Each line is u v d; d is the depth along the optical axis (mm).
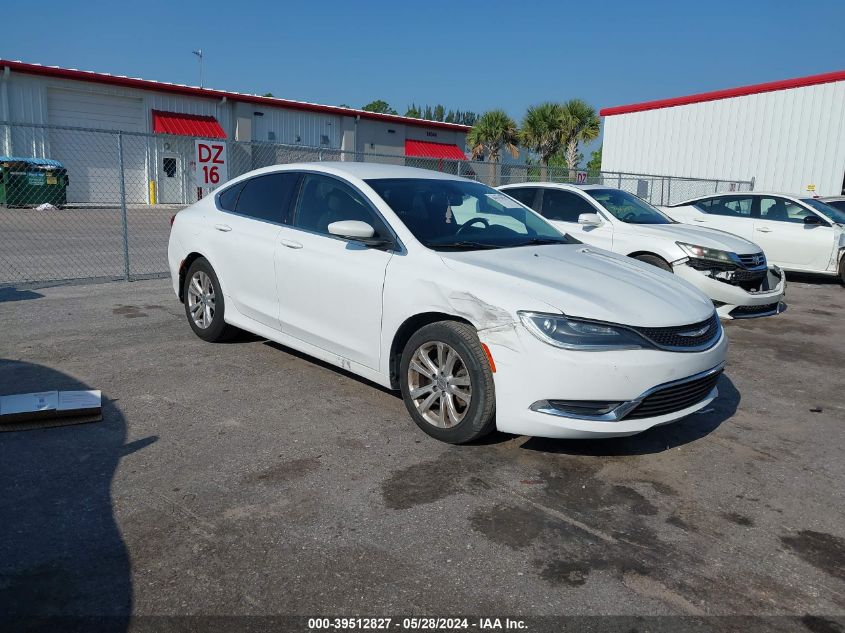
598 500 3500
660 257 7930
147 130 28625
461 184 5316
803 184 22500
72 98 26766
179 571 2770
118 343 5980
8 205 21953
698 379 3885
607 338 3594
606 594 2723
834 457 4184
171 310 7387
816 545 3156
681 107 25484
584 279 4059
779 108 22812
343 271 4535
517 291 3764
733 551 3078
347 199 4816
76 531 3023
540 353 3576
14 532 2996
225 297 5664
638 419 3705
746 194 12750
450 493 3496
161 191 28984
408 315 4129
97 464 3676
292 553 2920
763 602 2717
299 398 4766
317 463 3779
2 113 25109
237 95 30625
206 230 5809
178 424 4254
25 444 3887
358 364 4562
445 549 2992
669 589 2775
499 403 3738
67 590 2621
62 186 22688
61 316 6926
